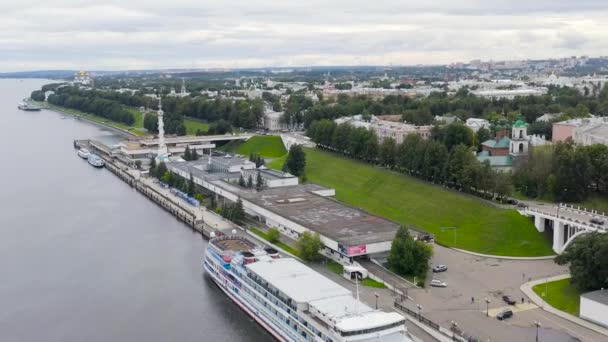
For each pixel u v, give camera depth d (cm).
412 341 16262
